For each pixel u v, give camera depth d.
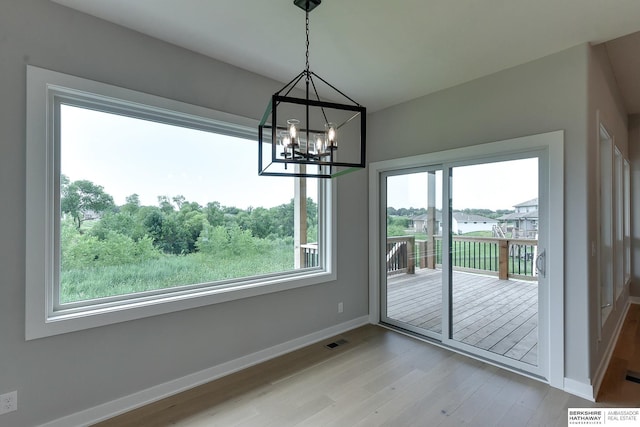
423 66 2.79
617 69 3.31
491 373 2.72
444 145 3.26
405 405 2.27
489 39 2.35
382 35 2.30
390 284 3.92
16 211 1.85
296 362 2.95
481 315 3.07
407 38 2.34
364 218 4.00
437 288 3.43
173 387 2.44
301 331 3.31
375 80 3.07
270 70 2.89
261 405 2.28
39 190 1.92
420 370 2.78
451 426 2.03
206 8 2.01
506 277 2.90
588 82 2.38
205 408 2.25
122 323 2.22
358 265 3.92
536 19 2.10
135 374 2.27
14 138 1.84
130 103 2.27
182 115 2.54
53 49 1.97
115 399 2.18
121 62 2.22
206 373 2.62
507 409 2.21
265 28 2.24
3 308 1.81
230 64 2.78
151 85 2.35
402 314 3.79
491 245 2.99
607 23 2.14
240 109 2.84
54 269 2.06
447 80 3.07
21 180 1.86
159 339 2.38
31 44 1.90
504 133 2.82
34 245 1.89
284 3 1.95
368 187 4.04
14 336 1.84
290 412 2.20
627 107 4.41
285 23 2.17
